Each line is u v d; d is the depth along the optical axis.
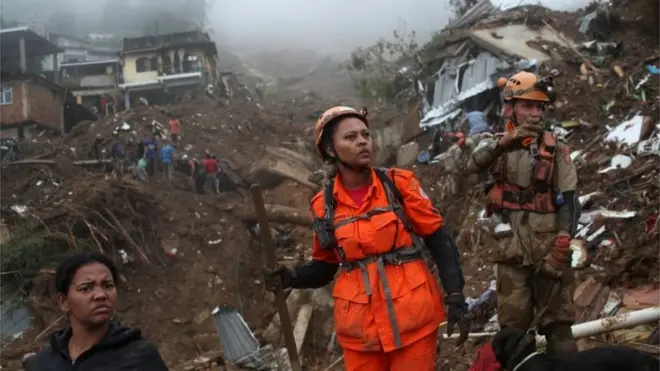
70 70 45.84
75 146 29.47
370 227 3.12
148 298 18.48
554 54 23.25
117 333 3.04
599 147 15.82
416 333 3.08
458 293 3.13
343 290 3.19
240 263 20.39
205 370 14.84
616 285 8.88
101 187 20.22
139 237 20.00
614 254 9.77
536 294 3.84
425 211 3.22
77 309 2.98
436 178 20.91
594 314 8.09
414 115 28.27
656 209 10.89
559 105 19.31
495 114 23.42
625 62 21.19
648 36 23.28
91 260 3.04
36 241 17.58
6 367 14.29
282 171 26.31
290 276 3.42
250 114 34.88
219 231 21.59
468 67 25.56
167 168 25.78
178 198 23.23
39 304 16.33
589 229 11.02
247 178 26.80
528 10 26.89
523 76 3.86
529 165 3.79
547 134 3.84
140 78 45.28
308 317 16.45
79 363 2.93
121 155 26.50
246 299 19.38
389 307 3.07
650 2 23.36
